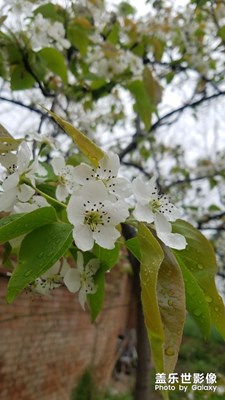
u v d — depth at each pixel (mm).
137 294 313
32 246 148
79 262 187
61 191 187
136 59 440
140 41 489
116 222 156
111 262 189
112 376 1577
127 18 471
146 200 167
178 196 810
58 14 423
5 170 181
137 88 436
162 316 129
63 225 153
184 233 168
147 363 341
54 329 896
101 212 156
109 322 1385
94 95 457
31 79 387
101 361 1341
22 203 169
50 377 910
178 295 134
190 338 1995
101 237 153
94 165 162
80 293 188
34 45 362
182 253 166
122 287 1458
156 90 422
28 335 780
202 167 805
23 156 169
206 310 161
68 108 460
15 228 148
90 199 156
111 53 437
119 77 443
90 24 433
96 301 196
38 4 410
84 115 470
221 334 165
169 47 536
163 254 131
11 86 387
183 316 130
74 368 1063
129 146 538
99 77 441
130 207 168
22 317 745
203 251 166
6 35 361
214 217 723
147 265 130
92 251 189
